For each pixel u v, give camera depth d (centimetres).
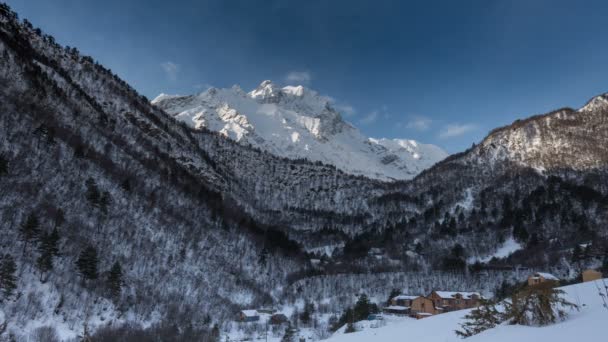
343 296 12444
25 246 7419
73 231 8944
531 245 15325
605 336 1352
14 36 17800
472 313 2522
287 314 11069
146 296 8669
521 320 2164
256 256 15175
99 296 7719
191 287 10238
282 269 15300
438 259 16388
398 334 3012
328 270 16000
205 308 9600
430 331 2852
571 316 2070
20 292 6475
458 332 2427
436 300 9606
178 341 7119
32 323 5997
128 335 6788
